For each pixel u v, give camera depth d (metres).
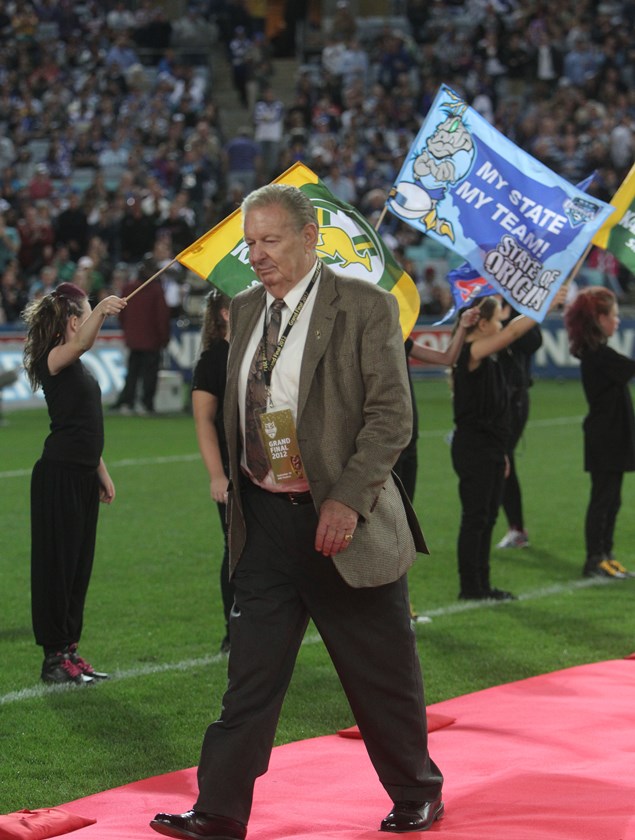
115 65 52.97
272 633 6.71
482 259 11.41
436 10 56.91
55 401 10.22
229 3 56.97
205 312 10.17
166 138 49.84
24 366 10.41
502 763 8.19
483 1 55.84
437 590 13.97
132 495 20.14
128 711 9.67
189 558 15.60
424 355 13.21
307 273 6.79
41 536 10.29
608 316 14.48
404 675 6.86
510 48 52.44
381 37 53.84
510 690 9.95
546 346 40.09
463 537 13.47
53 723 9.38
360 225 9.59
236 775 6.58
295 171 9.62
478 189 11.43
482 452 13.31
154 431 28.67
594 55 52.03
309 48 59.50
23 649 11.57
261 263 6.67
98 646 11.64
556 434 27.75
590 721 9.04
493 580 14.53
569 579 14.62
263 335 6.82
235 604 6.91
